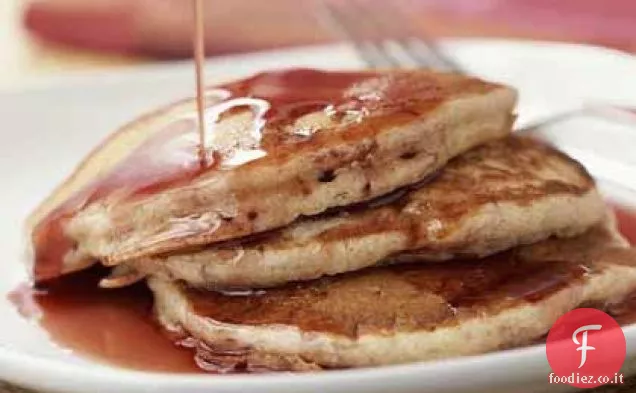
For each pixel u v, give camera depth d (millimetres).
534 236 364
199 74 369
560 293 345
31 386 328
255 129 363
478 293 346
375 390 312
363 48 512
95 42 660
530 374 316
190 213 349
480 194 361
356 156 352
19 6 714
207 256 350
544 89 479
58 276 376
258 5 659
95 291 384
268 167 347
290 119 365
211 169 350
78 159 463
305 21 637
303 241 350
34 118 468
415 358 334
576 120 458
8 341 363
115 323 369
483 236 358
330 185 352
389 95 375
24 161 459
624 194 424
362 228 352
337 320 340
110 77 483
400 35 523
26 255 392
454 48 503
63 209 368
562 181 373
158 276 364
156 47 646
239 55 528
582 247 370
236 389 311
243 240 351
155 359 352
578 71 481
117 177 365
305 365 338
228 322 344
